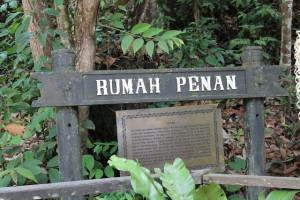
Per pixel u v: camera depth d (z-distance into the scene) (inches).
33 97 92.4
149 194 60.3
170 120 75.9
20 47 76.3
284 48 139.6
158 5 151.3
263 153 75.5
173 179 64.7
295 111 137.2
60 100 66.5
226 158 109.4
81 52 87.4
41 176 81.7
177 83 71.7
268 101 147.6
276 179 64.4
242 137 120.3
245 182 66.4
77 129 69.2
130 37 75.3
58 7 92.2
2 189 61.1
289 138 124.5
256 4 163.2
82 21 85.0
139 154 74.2
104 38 122.2
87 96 67.7
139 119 74.5
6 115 85.8
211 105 78.2
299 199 96.3
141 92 70.3
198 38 135.3
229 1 184.9
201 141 77.3
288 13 137.8
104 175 99.0
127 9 143.0
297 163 110.7
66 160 68.1
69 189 63.1
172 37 78.2
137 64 109.7
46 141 92.1
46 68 84.7
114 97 69.1
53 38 90.1
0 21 190.7
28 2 85.2
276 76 75.3
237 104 143.6
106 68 106.5
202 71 72.7
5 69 145.1
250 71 74.4
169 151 75.7
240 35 162.2
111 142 99.3
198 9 168.6
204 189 62.9
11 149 89.6
